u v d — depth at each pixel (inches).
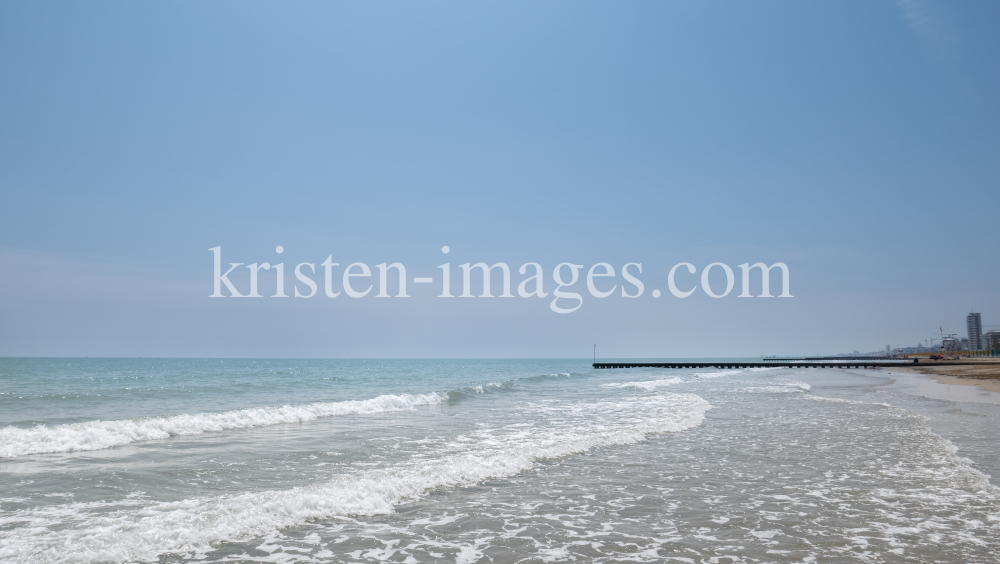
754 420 805.9
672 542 296.8
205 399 1119.6
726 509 358.3
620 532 313.7
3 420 722.8
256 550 281.7
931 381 1878.7
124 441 583.2
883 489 407.2
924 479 437.7
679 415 852.0
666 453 550.6
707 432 690.2
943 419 799.7
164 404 1000.9
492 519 337.4
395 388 1544.0
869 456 531.5
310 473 446.9
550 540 300.7
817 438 639.1
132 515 327.3
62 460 483.2
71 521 314.7
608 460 516.4
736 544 293.3
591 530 317.4
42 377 2095.2
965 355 6653.5
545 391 1462.8
